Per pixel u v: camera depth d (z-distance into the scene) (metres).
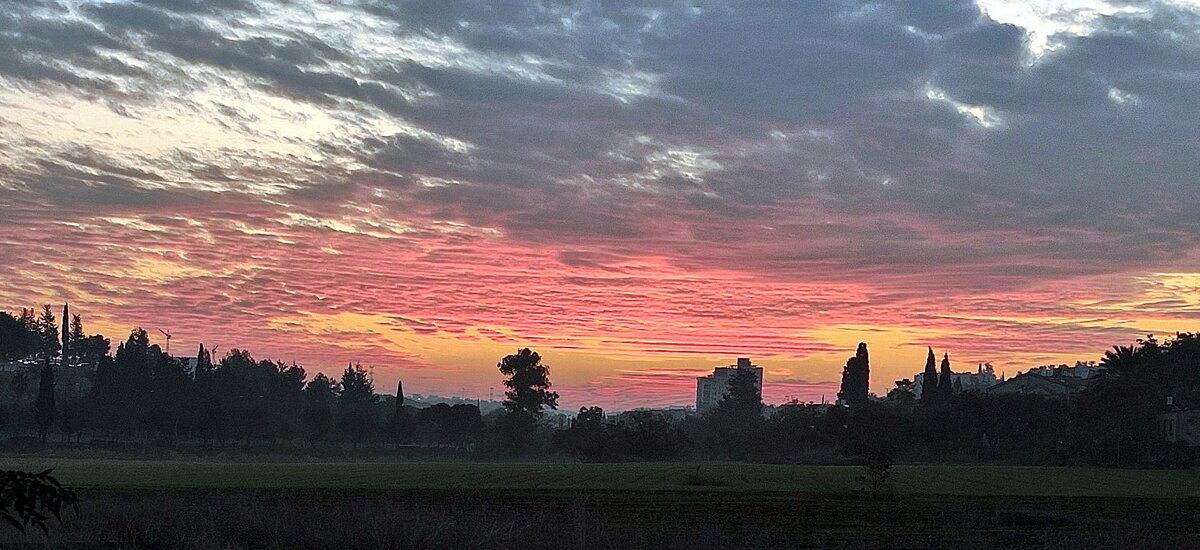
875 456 64.88
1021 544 31.56
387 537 25.03
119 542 25.41
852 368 166.62
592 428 156.50
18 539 23.64
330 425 165.12
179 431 152.12
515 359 171.62
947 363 163.88
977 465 118.81
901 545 32.66
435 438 175.88
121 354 178.62
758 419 176.12
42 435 140.00
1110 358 123.81
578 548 23.52
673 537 26.66
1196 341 140.25
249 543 26.00
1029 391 157.62
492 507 50.72
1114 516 49.38
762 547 26.55
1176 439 113.62
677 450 148.50
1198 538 30.20
